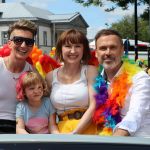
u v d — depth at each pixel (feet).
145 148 7.79
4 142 7.84
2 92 13.33
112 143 7.82
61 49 13.33
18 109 13.10
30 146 7.77
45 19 264.31
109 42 12.29
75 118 12.86
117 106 12.05
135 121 10.83
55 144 7.79
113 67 12.32
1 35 260.21
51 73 13.60
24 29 13.60
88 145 7.78
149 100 11.61
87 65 13.43
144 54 126.41
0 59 13.62
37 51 15.84
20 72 13.70
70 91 12.86
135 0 65.51
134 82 11.81
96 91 12.67
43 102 13.15
